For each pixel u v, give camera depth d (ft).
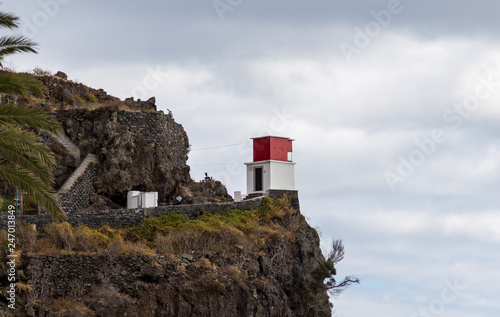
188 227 248.11
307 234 268.21
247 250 246.68
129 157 273.75
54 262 225.35
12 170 167.43
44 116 161.48
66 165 273.13
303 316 254.68
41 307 217.15
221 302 234.17
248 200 267.18
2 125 161.99
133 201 265.34
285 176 279.69
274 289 246.88
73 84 306.55
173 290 230.27
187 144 299.17
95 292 224.94
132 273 230.27
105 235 242.37
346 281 270.87
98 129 278.87
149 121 282.15
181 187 286.25
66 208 258.57
